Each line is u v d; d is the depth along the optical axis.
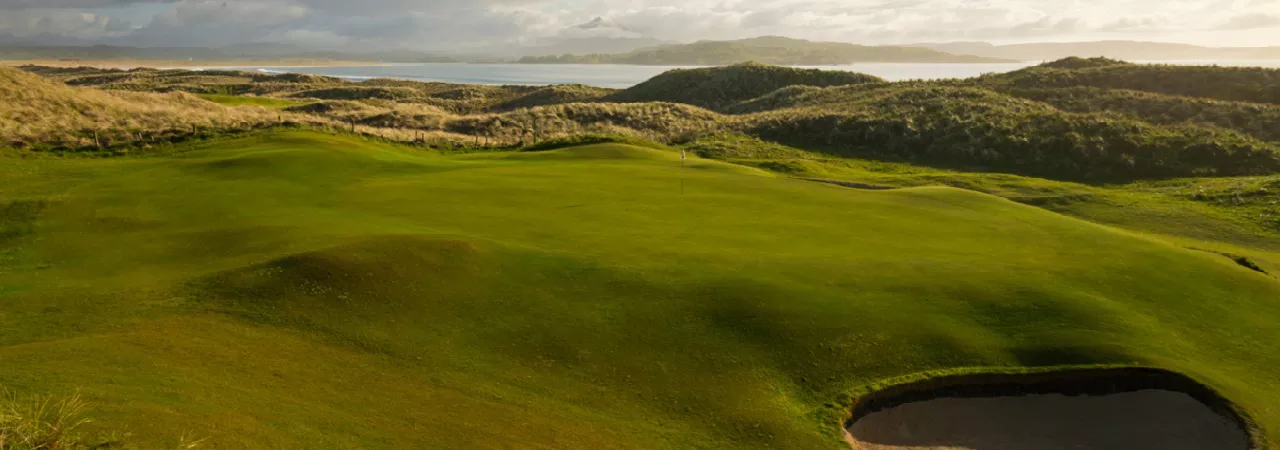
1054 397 12.84
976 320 14.63
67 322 12.51
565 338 13.24
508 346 12.88
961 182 46.88
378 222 20.16
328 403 10.02
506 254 17.12
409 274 15.32
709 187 26.91
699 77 124.62
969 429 12.05
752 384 12.26
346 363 11.63
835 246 19.06
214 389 9.77
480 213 21.73
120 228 19.67
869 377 12.71
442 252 16.48
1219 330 15.17
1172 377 13.09
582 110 75.69
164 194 24.02
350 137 44.03
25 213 21.27
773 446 10.68
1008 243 19.98
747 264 17.08
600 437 10.30
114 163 31.34
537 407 10.96
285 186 25.55
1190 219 37.38
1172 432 12.06
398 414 10.06
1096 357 13.48
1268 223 35.81
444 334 13.17
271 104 80.44
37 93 43.44
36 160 32.06
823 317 14.38
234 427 8.59
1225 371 13.60
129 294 13.90
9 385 8.93
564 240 18.77
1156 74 81.06
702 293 15.20
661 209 22.97
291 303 13.70
